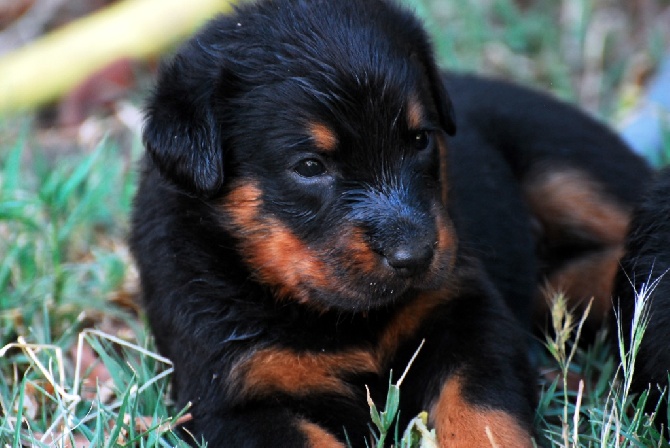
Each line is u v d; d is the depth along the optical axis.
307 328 5.34
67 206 7.81
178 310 5.43
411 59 5.45
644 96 9.06
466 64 9.76
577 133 7.19
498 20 10.67
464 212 6.14
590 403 5.57
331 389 5.39
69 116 9.82
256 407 5.25
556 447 5.19
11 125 9.52
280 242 5.20
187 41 5.66
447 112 5.71
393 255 4.89
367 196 5.06
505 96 7.29
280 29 5.35
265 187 5.20
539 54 10.16
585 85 9.70
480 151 6.71
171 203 5.52
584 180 7.02
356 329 5.42
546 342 6.19
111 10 10.45
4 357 6.17
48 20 10.96
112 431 5.09
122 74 10.01
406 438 4.92
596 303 6.54
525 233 6.70
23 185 8.10
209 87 5.30
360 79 5.09
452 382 5.29
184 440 5.24
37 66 9.92
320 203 5.11
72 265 7.18
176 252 5.48
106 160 8.54
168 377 5.79
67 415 5.27
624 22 10.47
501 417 5.07
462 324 5.48
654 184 5.64
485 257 6.17
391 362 5.54
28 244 7.03
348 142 5.07
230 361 5.28
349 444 5.08
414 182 5.14
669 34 10.29
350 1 5.54
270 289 5.32
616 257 6.45
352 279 5.01
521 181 7.07
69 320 6.62
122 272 7.08
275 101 5.16
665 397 5.11
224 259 5.37
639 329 4.83
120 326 6.76
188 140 5.25
